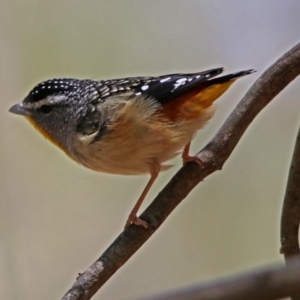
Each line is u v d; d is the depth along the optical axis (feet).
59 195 32.09
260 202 30.96
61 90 21.29
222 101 31.89
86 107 20.61
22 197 31.83
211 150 20.40
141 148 20.13
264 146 31.32
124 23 32.42
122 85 20.80
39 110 21.79
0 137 31.78
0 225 31.32
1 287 30.60
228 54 31.99
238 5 31.91
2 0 31.89
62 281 31.04
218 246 30.96
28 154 32.22
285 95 31.22
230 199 31.24
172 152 20.75
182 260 31.12
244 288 6.42
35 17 32.04
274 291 6.40
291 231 19.80
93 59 32.22
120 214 31.96
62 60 32.07
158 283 31.12
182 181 19.71
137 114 19.99
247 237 30.78
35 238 31.48
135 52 32.35
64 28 32.17
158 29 32.40
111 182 32.40
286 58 20.72
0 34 31.76
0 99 31.81
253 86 20.95
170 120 20.35
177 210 31.48
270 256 30.45
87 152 20.62
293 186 19.48
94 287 16.87
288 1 31.35
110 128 20.01
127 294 31.07
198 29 32.19
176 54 32.30
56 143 22.03
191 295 6.52
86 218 31.99
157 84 20.51
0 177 31.65
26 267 31.14
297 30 31.30
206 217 31.27
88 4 32.30
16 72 31.89
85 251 31.63
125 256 17.78
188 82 20.10
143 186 32.14
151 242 31.60
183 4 32.35
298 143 19.35
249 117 20.66
